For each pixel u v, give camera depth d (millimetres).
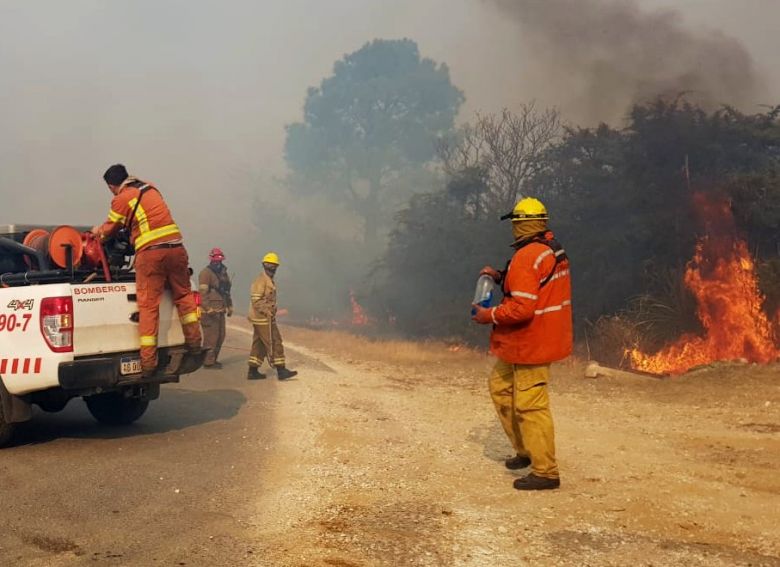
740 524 4809
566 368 12906
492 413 8930
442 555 4285
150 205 7117
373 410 9047
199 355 7715
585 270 16766
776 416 8367
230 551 4336
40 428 7938
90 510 5074
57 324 6594
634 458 6574
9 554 4305
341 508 5141
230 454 6691
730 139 15922
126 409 8055
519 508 5129
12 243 7348
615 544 4453
